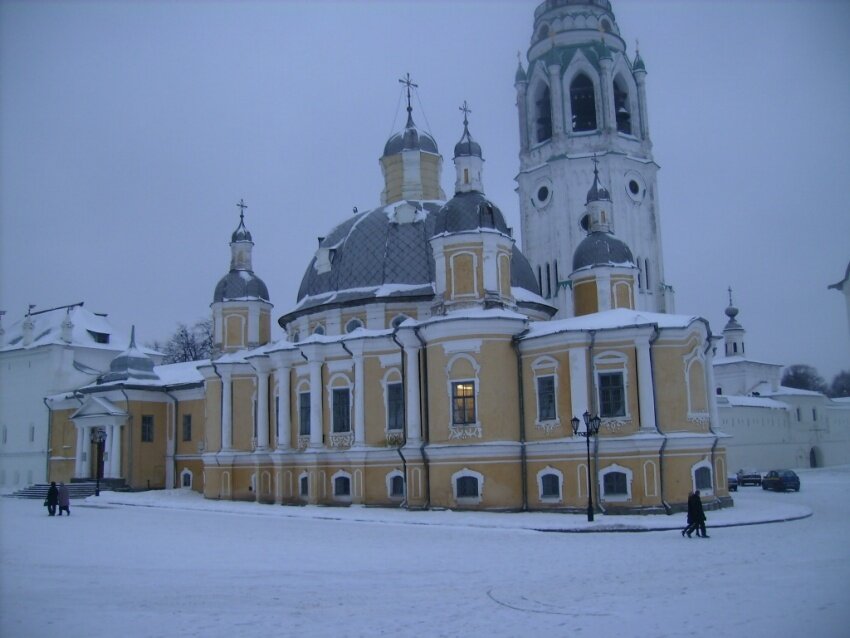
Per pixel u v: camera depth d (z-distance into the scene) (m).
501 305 42.44
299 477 48.66
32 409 75.19
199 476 64.06
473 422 40.72
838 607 16.20
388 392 45.28
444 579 20.61
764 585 18.80
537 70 73.75
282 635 14.77
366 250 50.38
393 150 57.19
